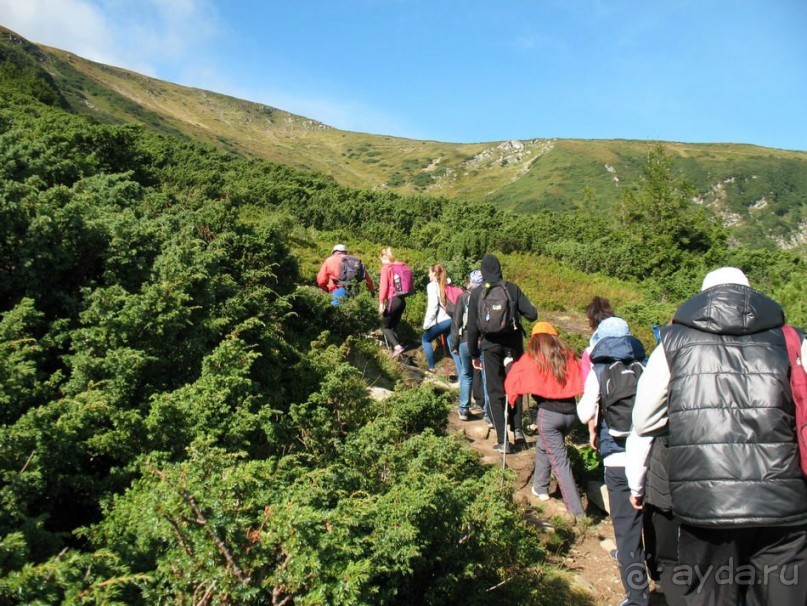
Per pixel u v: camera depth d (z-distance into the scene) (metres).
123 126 17.31
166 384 4.54
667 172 30.91
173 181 24.69
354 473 3.66
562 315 16.66
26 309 4.04
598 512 5.70
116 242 5.31
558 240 32.75
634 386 4.14
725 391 2.66
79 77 180.25
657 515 3.44
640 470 3.44
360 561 2.69
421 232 29.59
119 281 5.20
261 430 4.40
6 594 2.14
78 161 11.60
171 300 4.71
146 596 2.52
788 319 12.73
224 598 2.54
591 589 4.51
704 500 2.58
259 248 8.48
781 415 2.58
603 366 4.35
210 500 2.69
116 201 7.39
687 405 2.72
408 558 3.00
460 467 4.80
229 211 8.84
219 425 3.92
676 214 29.75
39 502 3.29
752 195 157.75
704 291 2.98
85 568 2.53
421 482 3.64
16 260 4.71
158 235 5.98
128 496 3.22
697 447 2.64
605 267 26.36
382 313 9.45
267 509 2.73
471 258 21.03
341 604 2.53
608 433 4.28
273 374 5.61
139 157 18.05
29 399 3.72
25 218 4.93
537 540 4.69
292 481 3.52
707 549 2.75
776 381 2.62
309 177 42.72
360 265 10.50
